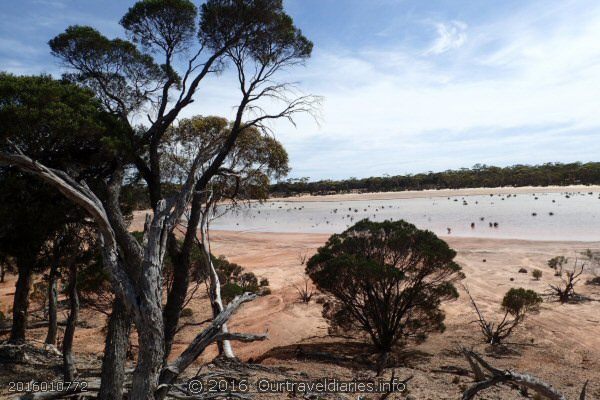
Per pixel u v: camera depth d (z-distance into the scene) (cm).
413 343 1820
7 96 770
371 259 1622
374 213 8850
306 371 1361
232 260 4209
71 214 986
